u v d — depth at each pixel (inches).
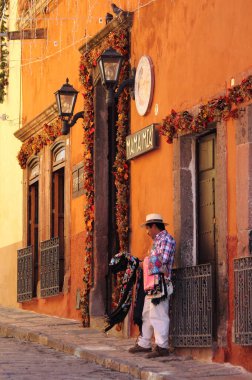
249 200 655.1
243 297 644.7
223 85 694.5
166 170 788.6
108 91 829.2
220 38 700.0
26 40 1299.2
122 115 883.4
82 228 1031.0
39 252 1219.2
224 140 689.0
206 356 701.9
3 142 1434.5
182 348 735.1
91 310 969.5
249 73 655.8
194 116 735.7
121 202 876.0
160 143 802.2
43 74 1210.6
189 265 756.6
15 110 1360.7
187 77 753.6
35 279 1249.4
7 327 994.1
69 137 1088.8
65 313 1090.7
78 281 1043.3
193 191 762.2
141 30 855.7
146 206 832.3
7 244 1395.2
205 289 701.3
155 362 698.8
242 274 647.1
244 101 661.9
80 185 1042.1
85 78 996.6
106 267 976.9
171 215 775.7
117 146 891.4
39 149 1214.9
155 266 727.1
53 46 1163.9
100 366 724.7
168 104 790.5
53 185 1176.8
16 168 1348.4
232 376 624.4
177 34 775.7
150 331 752.3
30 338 921.5
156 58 819.4
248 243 652.7
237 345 661.9
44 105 1203.9
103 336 882.8
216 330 704.4
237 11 674.8
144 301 758.5
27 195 1286.9
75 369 704.4
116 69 825.5
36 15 1229.1
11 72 1387.8
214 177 733.3
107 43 914.1
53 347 850.1
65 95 954.7
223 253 685.9
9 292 1375.5
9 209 1390.3
